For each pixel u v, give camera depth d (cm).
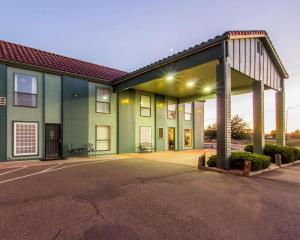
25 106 1241
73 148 1418
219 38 956
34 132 1270
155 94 1962
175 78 1403
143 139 1853
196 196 585
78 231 377
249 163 852
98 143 1566
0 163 1127
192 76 1354
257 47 1228
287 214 465
